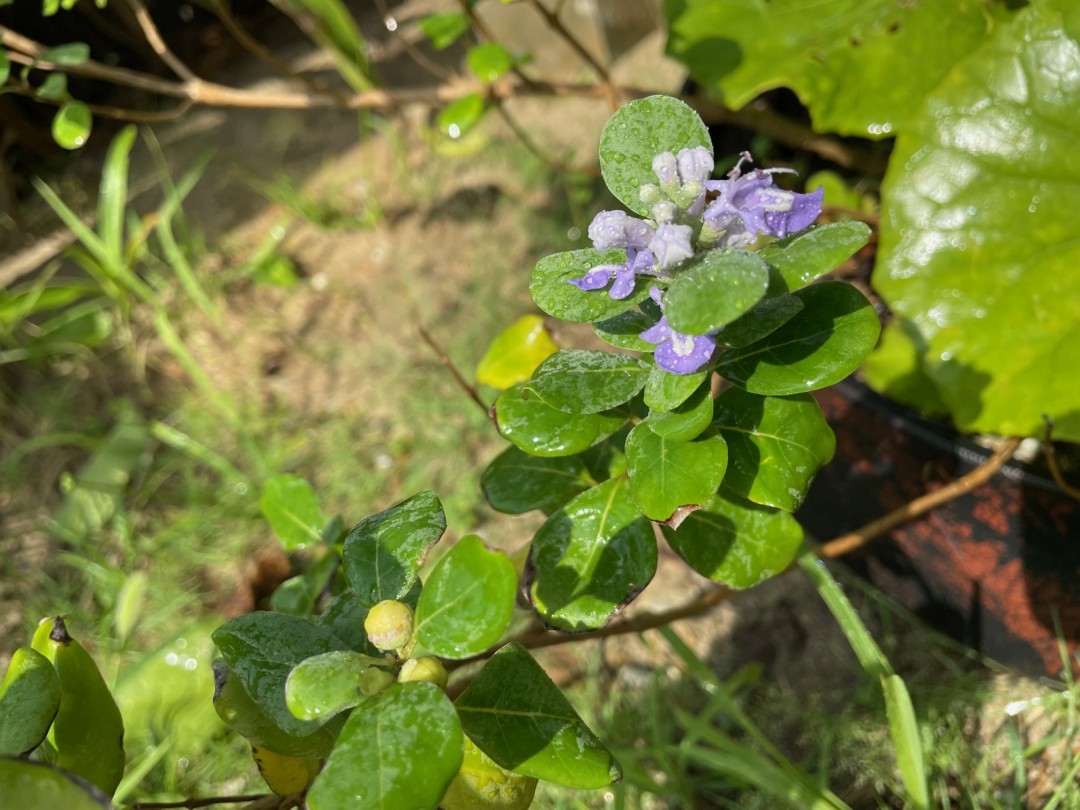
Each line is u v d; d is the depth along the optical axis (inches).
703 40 11.2
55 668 5.6
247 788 10.6
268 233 18.0
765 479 6.0
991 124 8.7
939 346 8.6
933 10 9.9
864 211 10.9
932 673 10.2
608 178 5.7
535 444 6.0
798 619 11.1
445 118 11.3
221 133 20.3
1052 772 9.0
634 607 11.8
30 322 17.3
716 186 5.1
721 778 9.8
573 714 5.5
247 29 22.4
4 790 4.2
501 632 4.8
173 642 11.4
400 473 14.0
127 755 10.9
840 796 9.6
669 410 5.6
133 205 19.3
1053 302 8.3
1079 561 8.2
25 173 20.1
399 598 5.4
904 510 8.5
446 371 14.8
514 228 16.6
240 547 13.5
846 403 9.2
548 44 19.2
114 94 21.3
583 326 14.9
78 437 14.8
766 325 5.5
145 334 16.7
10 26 19.3
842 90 10.2
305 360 15.9
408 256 16.8
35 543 14.5
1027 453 8.7
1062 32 8.4
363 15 22.2
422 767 4.4
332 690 4.8
